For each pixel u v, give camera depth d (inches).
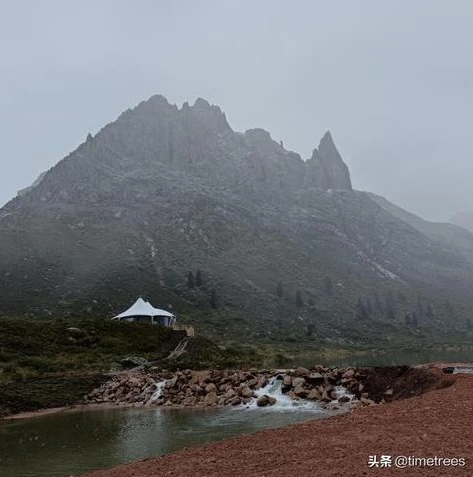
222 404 1349.7
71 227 7047.2
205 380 1478.8
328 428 626.2
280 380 1389.0
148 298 4889.3
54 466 729.0
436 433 525.3
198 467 512.1
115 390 1556.3
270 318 5442.9
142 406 1398.9
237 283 6392.7
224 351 2652.6
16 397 1390.3
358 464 439.5
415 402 741.3
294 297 6545.3
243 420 1090.1
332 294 7140.8
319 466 449.4
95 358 1994.3
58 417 1243.2
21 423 1167.6
